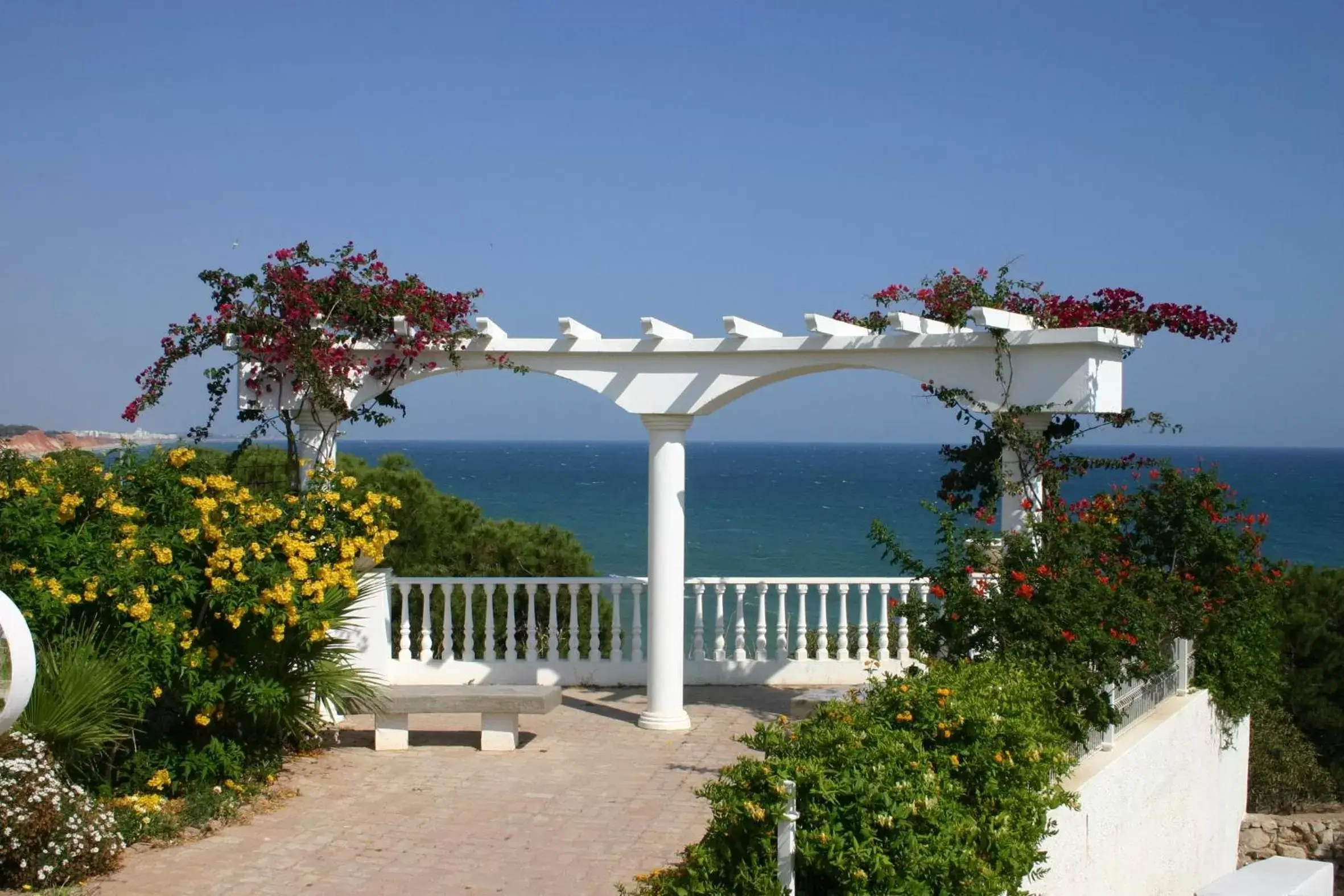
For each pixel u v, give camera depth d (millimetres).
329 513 8336
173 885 6090
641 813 7582
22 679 5723
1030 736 5617
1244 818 12289
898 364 8930
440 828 7207
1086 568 7652
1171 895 8523
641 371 9695
